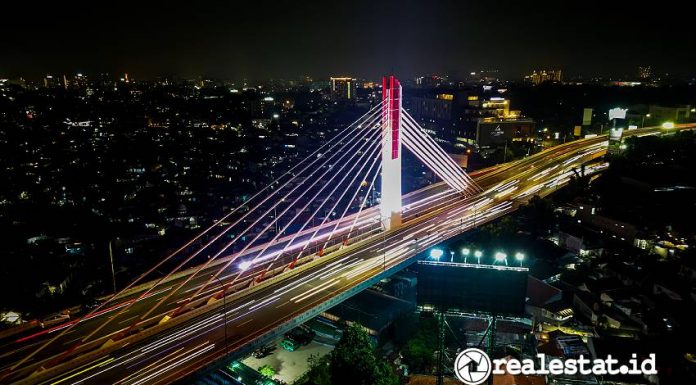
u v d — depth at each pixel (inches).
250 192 5895.7
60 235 4205.2
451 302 1955.0
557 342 2396.7
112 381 1841.8
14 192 5654.5
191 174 6934.1
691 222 3531.0
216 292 2603.3
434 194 4869.6
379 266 2854.3
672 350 2172.7
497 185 5083.7
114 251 3890.3
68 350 2070.6
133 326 2239.2
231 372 2491.4
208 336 2128.4
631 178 4419.3
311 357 2714.1
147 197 5600.4
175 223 4749.0
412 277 3380.9
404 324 2861.7
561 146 6914.4
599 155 6038.4
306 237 3550.7
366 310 2974.9
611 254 3277.6
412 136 4613.7
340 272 2795.3
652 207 3826.3
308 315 2298.2
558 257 3326.8
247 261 3080.7
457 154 6924.2
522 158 6368.1
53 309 2851.9
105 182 6274.6
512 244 3489.2
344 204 5157.5
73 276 3361.2
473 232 3619.6
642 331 2492.6
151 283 2746.1
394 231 3617.1
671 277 2859.3
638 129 6363.2
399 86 3617.1
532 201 4138.8
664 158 4963.1
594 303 2701.8
